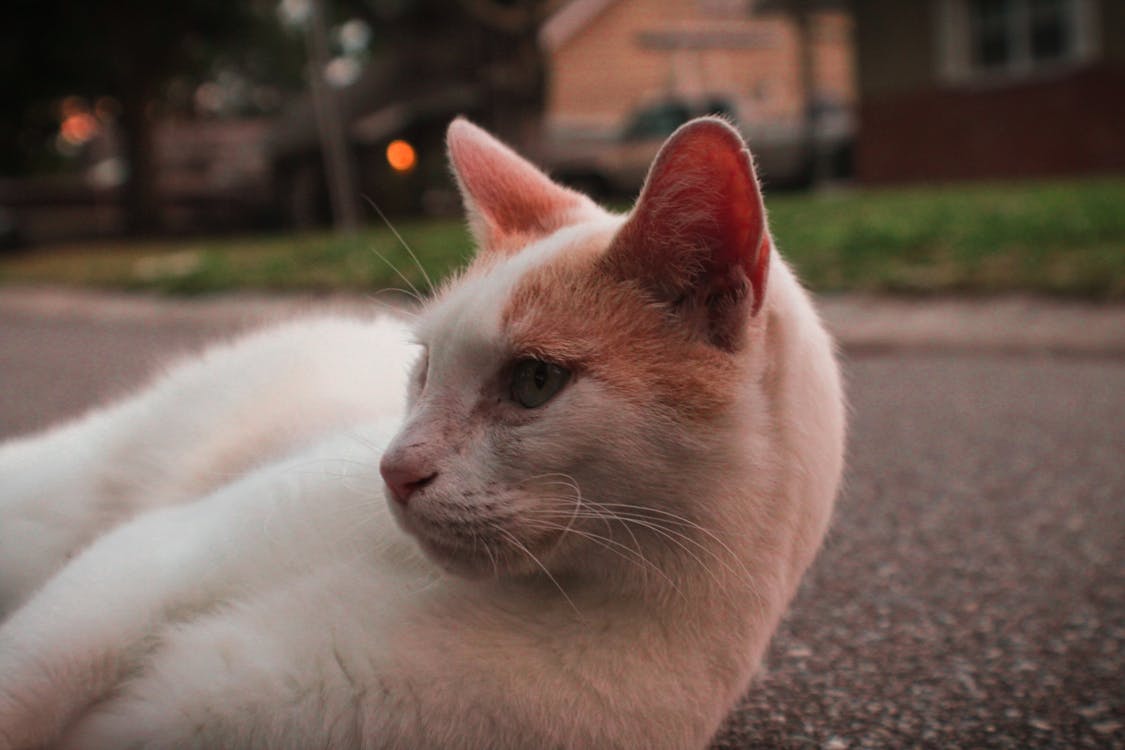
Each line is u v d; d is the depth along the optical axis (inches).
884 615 25.8
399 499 16.4
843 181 185.5
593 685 16.3
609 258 16.7
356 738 16.1
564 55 183.6
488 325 16.6
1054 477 36.5
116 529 20.0
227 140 385.1
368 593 16.6
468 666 16.1
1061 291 63.6
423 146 177.6
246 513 18.3
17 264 158.2
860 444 42.0
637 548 16.4
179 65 260.1
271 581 17.5
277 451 21.7
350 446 18.9
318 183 199.2
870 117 167.6
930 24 158.2
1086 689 22.3
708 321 16.5
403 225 151.2
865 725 21.0
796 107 196.9
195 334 76.4
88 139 415.8
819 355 18.0
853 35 167.9
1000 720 21.2
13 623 17.8
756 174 17.2
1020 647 24.1
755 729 20.8
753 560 16.9
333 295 81.7
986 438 41.9
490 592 16.7
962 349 58.4
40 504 22.8
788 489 17.1
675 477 16.1
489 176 20.1
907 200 120.8
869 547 30.2
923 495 35.1
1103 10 144.9
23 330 85.2
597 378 16.2
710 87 191.9
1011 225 85.9
